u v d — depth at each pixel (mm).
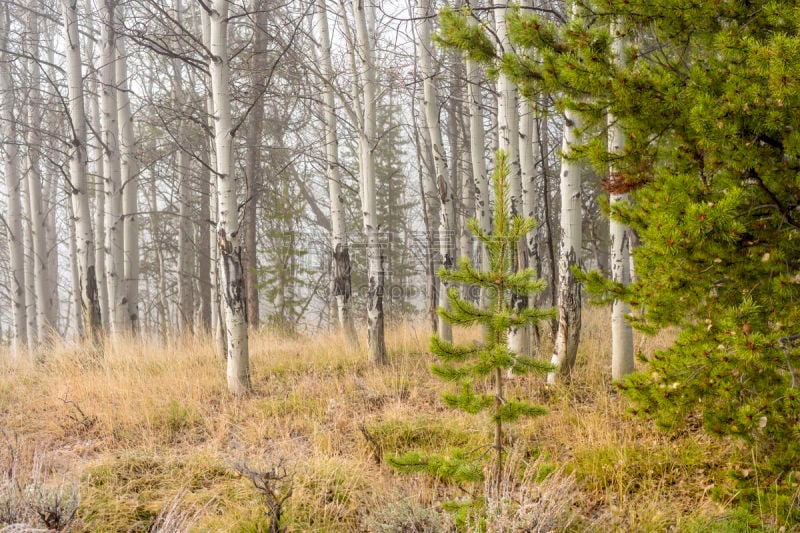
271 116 14953
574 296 6297
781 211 3357
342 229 9094
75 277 14328
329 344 9391
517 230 3197
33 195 12094
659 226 3250
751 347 2996
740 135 3137
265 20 10594
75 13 8734
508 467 3627
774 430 3225
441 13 4035
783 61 2721
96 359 8211
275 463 4473
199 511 3604
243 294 6707
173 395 6613
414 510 3549
